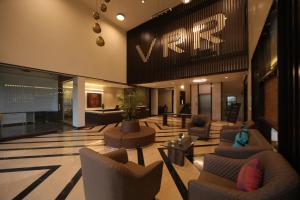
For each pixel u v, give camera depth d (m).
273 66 2.30
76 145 4.27
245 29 5.22
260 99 3.51
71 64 6.29
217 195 1.14
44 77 6.57
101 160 1.38
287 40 1.50
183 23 6.88
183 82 8.68
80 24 6.67
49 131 5.73
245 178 1.29
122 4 6.76
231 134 3.35
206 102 9.54
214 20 5.94
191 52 6.62
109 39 8.16
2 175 2.58
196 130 4.79
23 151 3.76
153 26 8.03
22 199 1.97
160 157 3.39
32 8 5.06
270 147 1.92
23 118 6.69
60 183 2.34
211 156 1.86
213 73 5.98
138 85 10.11
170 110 13.38
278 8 1.56
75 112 6.61
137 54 8.84
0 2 4.34
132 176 1.40
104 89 10.24
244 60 5.23
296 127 1.36
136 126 4.36
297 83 1.35
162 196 2.03
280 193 0.96
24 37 4.85
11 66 4.70
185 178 2.48
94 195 1.50
